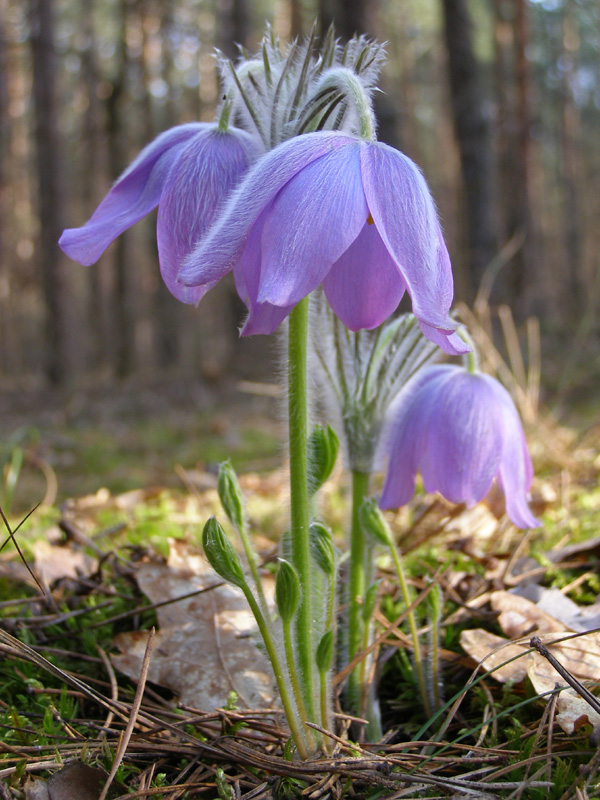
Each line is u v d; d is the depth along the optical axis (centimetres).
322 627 20
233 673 22
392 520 35
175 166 18
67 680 19
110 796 18
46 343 148
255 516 39
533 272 134
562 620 23
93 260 19
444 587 26
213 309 240
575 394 77
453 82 120
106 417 104
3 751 19
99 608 25
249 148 19
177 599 23
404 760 19
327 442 19
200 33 215
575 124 246
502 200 152
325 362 22
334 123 19
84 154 212
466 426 21
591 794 18
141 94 200
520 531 32
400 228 16
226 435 78
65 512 38
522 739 20
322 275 16
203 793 19
